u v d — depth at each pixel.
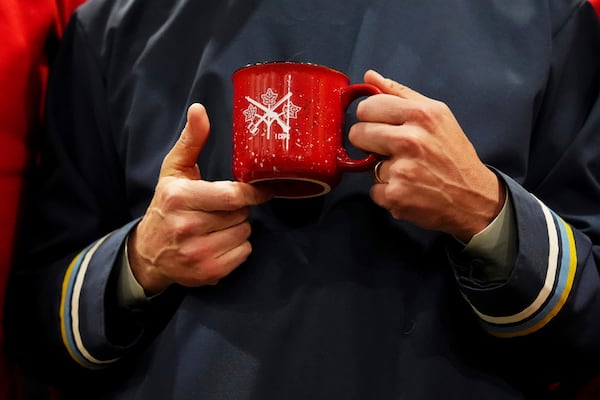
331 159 1.42
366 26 1.52
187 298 1.50
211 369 1.47
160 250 1.47
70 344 1.53
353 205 1.50
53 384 1.60
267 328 1.48
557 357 1.50
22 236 1.62
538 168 1.56
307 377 1.46
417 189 1.42
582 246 1.49
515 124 1.50
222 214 1.46
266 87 1.41
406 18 1.53
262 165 1.41
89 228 1.58
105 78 1.60
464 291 1.46
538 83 1.52
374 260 1.49
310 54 1.52
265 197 1.46
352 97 1.44
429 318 1.48
